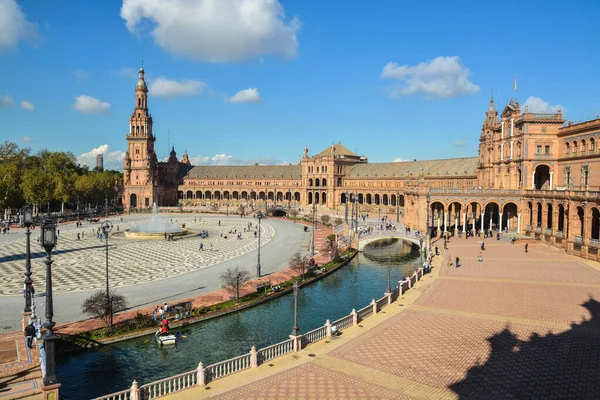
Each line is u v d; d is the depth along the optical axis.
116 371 37.41
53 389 24.47
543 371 30.98
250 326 48.75
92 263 78.62
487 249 86.06
